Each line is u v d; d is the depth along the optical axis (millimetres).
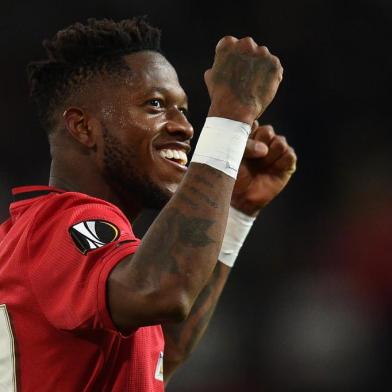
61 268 6062
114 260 5863
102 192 7473
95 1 27562
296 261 26406
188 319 8961
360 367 24594
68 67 7527
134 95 7324
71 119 7465
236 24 28391
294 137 28547
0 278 6520
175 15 28000
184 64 27719
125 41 7453
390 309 25109
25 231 6477
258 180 9367
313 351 25016
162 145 7375
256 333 25266
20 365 6398
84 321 5879
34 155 26516
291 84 28875
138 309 5688
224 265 9344
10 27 27391
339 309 25422
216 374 24375
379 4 29828
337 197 27812
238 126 6340
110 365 6617
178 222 5914
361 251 26219
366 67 29094
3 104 26766
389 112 28844
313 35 29016
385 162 28219
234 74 6453
